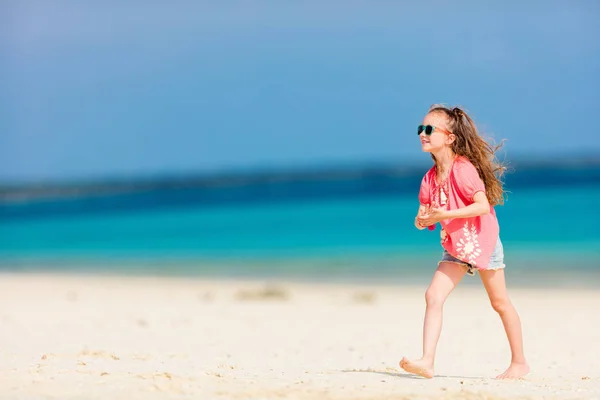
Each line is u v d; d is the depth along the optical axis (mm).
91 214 73812
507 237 44219
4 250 45562
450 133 9594
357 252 40594
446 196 9594
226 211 71375
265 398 8266
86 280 31531
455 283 9727
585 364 12734
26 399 8062
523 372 10383
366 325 18547
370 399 8172
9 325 16938
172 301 24141
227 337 15961
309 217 62438
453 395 8367
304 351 14172
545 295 26266
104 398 8125
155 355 12500
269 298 24766
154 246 46312
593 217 52469
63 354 11797
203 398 8203
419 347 15000
